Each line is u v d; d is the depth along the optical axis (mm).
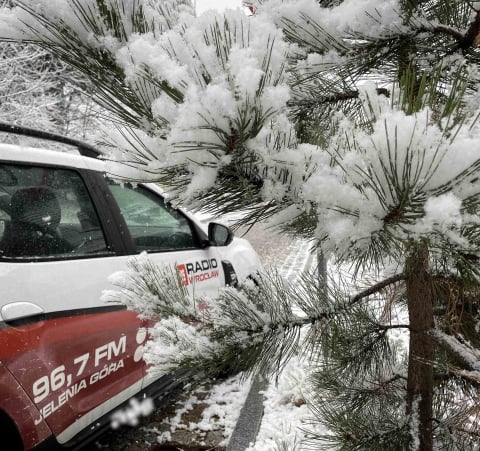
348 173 714
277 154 778
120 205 2623
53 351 1926
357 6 991
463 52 1091
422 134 634
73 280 2082
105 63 816
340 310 1265
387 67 1190
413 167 640
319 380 1550
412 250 801
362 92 855
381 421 1397
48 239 2080
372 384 1499
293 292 1285
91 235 2311
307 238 1002
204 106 667
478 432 1230
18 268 1879
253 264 3553
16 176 2043
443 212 599
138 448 2502
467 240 703
